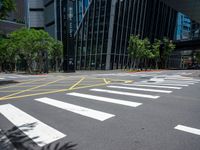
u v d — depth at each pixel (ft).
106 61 154.71
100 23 157.79
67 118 22.56
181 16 250.16
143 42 157.89
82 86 51.01
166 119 21.63
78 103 30.30
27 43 125.39
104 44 155.33
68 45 150.92
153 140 16.11
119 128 19.03
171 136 16.85
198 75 88.69
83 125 20.06
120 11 158.10
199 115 23.09
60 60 175.73
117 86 49.52
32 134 17.85
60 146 15.30
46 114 24.45
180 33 253.65
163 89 43.68
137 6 175.63
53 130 18.76
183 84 52.95
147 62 197.88
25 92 43.11
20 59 187.42
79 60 177.68
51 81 67.62
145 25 189.57
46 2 224.94
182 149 14.48
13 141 16.43
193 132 17.69
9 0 62.64
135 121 21.08
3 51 149.89
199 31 267.18
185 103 29.63
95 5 160.97
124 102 30.48
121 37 163.22
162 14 211.82
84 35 171.01
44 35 128.26
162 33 218.18
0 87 53.52
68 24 154.71
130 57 170.30
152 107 27.17
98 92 40.42
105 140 16.30
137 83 56.03
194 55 281.33
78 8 172.24
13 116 23.88
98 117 22.72
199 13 202.49
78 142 15.99
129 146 15.10
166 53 201.36
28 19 236.02
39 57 147.33
